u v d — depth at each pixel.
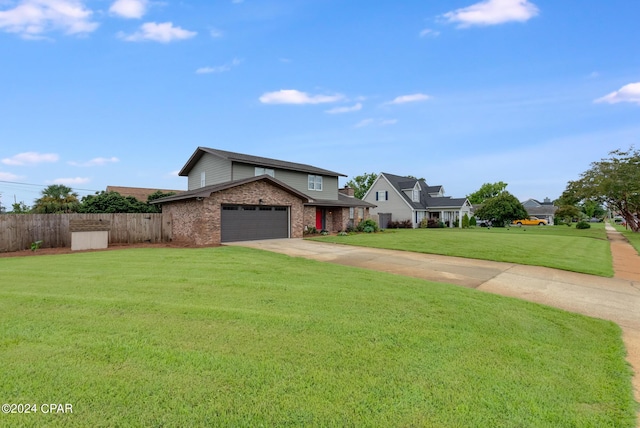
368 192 40.50
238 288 6.53
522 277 9.01
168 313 4.89
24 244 13.86
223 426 2.38
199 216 15.84
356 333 4.27
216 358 3.45
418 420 2.51
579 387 3.15
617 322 5.54
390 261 11.27
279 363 3.38
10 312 4.86
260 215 18.22
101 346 3.70
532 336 4.48
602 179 27.86
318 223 25.62
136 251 12.86
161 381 2.97
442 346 3.96
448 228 36.91
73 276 7.56
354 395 2.83
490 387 3.05
